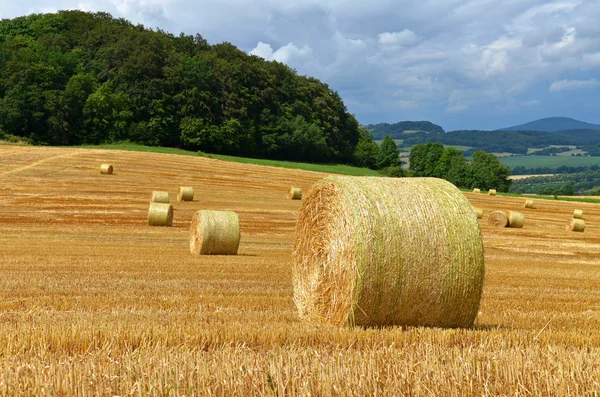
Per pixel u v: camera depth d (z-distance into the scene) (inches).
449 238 354.3
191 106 3563.0
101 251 802.2
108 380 212.5
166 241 971.3
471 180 4512.8
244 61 4153.5
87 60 3890.3
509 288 603.2
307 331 323.9
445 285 352.5
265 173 2428.6
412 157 4852.4
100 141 3417.8
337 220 375.9
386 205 355.6
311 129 3895.2
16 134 3284.9
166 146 3572.8
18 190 1578.5
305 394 201.2
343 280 364.5
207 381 210.4
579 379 219.1
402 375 217.5
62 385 207.6
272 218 1408.7
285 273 640.4
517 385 216.8
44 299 446.6
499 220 1517.0
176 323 343.3
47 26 4409.5
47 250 791.1
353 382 211.5
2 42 4303.6
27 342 281.0
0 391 202.4
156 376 213.9
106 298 456.8
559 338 330.0
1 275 572.7
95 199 1519.4
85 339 284.2
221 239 810.8
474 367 233.0
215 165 2501.2
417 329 334.0
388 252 348.5
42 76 3403.1
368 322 355.6
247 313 403.5
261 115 3841.0
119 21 4864.7
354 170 3646.7
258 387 207.3
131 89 3531.0
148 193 1679.4
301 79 4355.3
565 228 1565.0
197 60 3784.5
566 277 710.5
